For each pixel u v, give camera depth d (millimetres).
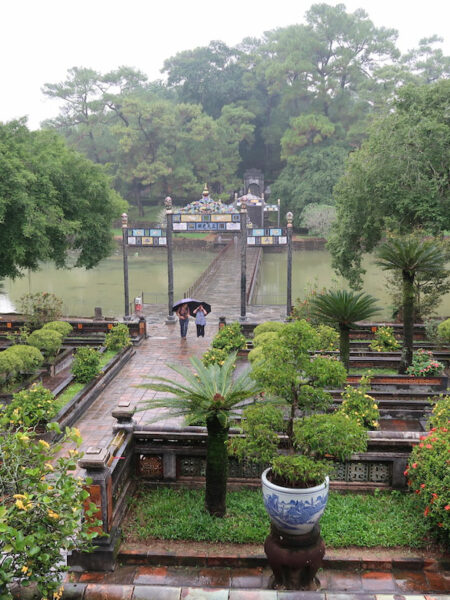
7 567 3873
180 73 83812
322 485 5469
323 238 61531
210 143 71938
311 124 64688
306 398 6234
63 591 4469
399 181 20969
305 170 65812
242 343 16234
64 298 32906
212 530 6402
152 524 6613
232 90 83812
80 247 25344
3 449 4414
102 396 13445
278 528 5574
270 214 71125
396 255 12508
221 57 85375
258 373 6141
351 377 12398
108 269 46781
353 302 11414
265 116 85000
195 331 21719
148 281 40156
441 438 6625
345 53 69562
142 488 7473
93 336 19609
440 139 20391
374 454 7281
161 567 6043
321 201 60875
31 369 13539
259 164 85312
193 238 64938
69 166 22828
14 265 21859
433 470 6219
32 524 4152
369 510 6887
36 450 4387
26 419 4785
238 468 7586
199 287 33375
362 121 65688
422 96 21938
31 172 19406
